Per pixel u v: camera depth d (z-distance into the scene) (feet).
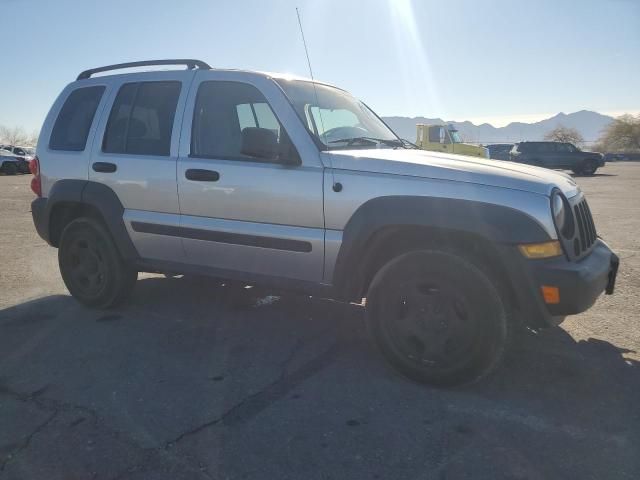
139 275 20.49
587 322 14.92
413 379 11.41
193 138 14.01
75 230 16.10
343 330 14.71
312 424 9.82
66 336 14.23
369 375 11.88
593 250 11.99
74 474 8.38
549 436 9.37
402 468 8.50
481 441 9.24
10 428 9.74
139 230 14.80
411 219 10.94
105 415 10.16
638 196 50.47
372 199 11.45
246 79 13.50
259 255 13.08
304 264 12.53
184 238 14.08
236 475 8.34
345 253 11.78
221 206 13.33
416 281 11.10
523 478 8.23
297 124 12.54
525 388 11.19
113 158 15.11
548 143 94.89
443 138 71.46
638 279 19.19
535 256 10.29
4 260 23.44
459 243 11.24
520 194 10.52
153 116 14.79
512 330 10.85
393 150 13.37
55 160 16.35
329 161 12.07
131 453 8.93
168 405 10.53
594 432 9.49
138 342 13.80
